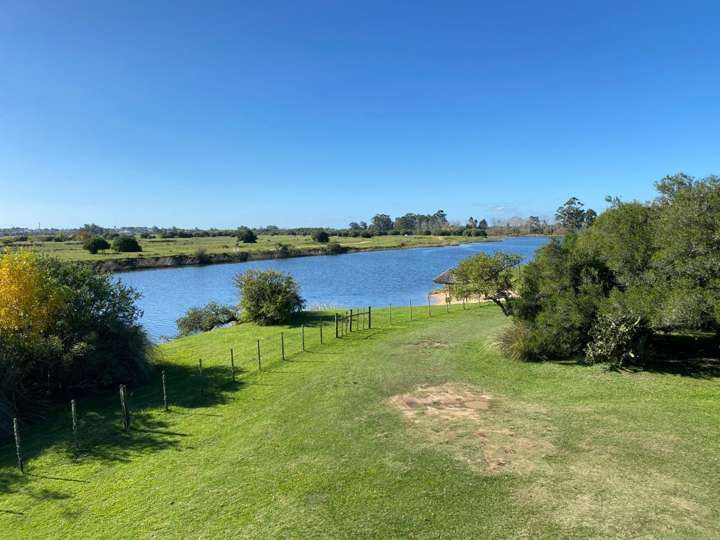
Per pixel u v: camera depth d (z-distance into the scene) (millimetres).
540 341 13469
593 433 8648
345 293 43812
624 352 12312
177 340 20266
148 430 10000
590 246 14078
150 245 101438
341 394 11648
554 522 6027
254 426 9906
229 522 6438
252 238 116500
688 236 11094
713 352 12984
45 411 11305
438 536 5859
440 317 23141
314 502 6805
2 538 6402
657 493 6582
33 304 11828
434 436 8898
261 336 19719
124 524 6570
